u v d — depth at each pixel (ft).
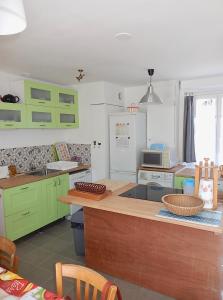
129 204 6.97
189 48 8.52
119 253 7.62
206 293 6.40
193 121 14.05
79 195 7.75
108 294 3.52
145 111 15.28
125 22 6.38
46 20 6.16
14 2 3.13
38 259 9.23
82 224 9.03
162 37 7.45
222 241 6.07
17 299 3.61
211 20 6.33
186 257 6.57
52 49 8.37
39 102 12.14
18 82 11.60
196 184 6.61
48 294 3.72
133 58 9.61
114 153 14.52
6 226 9.82
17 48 8.21
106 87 14.21
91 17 6.06
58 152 14.82
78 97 14.93
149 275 7.20
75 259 9.20
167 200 6.48
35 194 11.04
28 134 13.24
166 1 5.36
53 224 12.63
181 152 14.73
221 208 6.47
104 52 8.80
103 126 14.32
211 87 13.53
